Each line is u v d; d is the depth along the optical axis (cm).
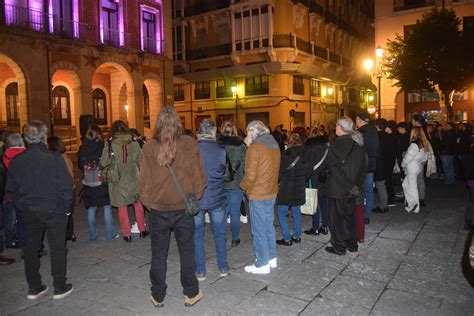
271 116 3180
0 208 569
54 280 445
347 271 510
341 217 568
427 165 1184
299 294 445
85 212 904
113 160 623
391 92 2909
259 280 485
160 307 416
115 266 543
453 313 397
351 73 4125
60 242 444
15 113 2255
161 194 388
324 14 3728
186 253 407
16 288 478
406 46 2211
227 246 623
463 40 2095
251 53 3200
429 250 584
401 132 995
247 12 3216
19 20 1878
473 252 365
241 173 612
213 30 3466
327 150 616
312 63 3494
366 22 4856
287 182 594
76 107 2161
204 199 472
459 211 824
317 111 3562
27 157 429
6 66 2189
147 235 687
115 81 2703
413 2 2862
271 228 514
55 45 1994
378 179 809
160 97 2598
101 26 2228
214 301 430
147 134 1758
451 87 2142
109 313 409
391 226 717
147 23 2561
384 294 442
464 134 1273
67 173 443
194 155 402
